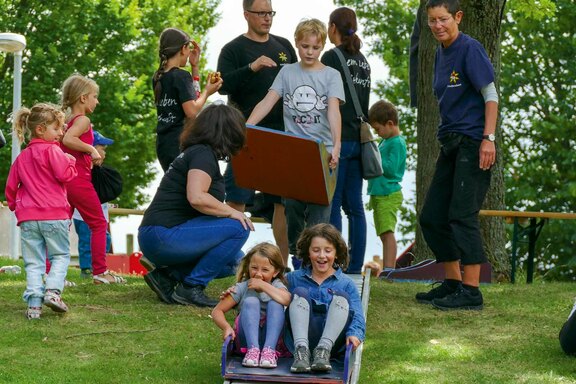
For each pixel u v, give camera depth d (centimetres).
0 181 3005
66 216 796
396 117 1140
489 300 934
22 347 705
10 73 3117
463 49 877
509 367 694
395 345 751
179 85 927
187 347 721
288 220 914
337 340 644
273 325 635
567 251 3170
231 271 858
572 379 661
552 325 824
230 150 823
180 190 827
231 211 824
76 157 952
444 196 905
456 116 884
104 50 3144
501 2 1257
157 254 827
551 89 3428
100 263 973
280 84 908
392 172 1134
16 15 3069
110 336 743
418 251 1270
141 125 3139
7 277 1024
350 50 973
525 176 3312
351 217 980
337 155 877
